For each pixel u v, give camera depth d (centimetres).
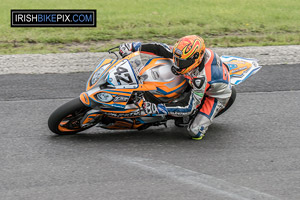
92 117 1925
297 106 2505
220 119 2323
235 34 4166
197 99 1933
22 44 3659
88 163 1795
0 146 1930
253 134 2139
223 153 1930
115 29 4172
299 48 3672
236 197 1577
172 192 1598
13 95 2548
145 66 1975
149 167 1778
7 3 5150
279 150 1973
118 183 1648
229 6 5431
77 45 3662
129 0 5581
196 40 1862
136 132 2130
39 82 2767
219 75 1989
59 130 1998
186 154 1908
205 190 1617
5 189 1589
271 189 1641
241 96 2641
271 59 3338
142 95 1964
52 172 1716
